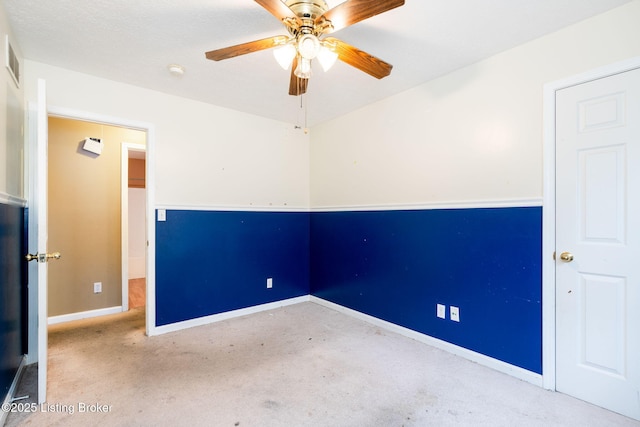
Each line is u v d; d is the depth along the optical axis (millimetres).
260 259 3637
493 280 2279
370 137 3254
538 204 2062
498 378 2135
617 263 1782
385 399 1886
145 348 2588
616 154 1783
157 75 2596
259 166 3635
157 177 2928
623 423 1685
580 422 1691
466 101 2443
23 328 2197
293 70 1940
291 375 2154
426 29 1954
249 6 1736
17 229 2031
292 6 1559
